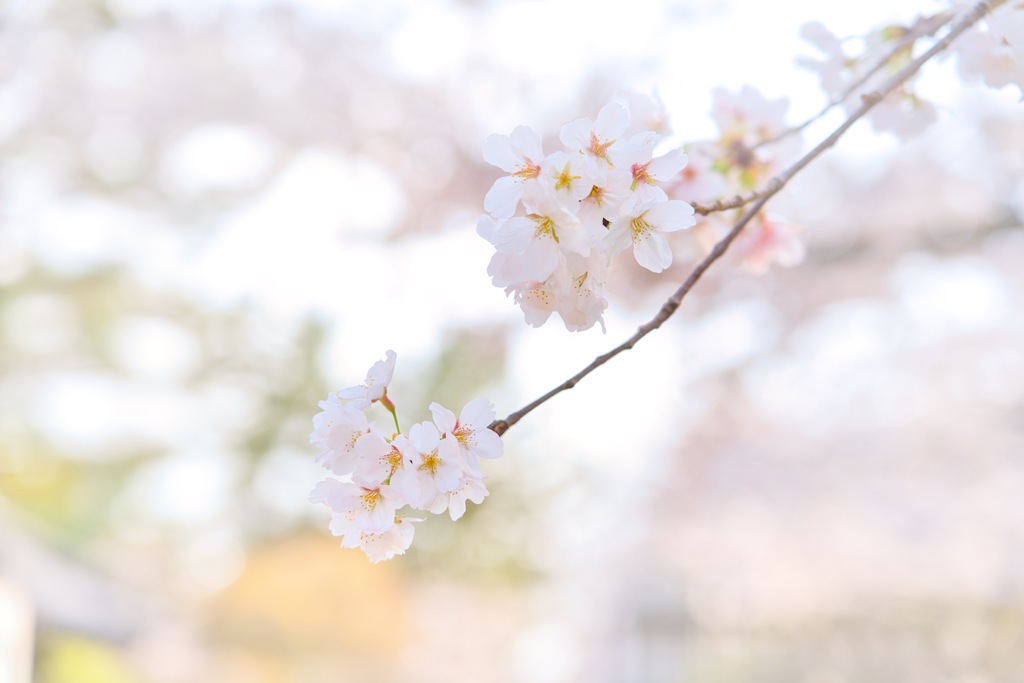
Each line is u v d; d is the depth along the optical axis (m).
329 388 7.25
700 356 6.55
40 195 9.66
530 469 6.96
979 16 1.32
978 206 5.71
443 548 6.95
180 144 7.89
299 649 9.31
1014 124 5.50
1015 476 7.04
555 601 10.62
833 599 9.95
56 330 11.89
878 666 10.20
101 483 12.16
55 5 7.09
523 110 6.29
